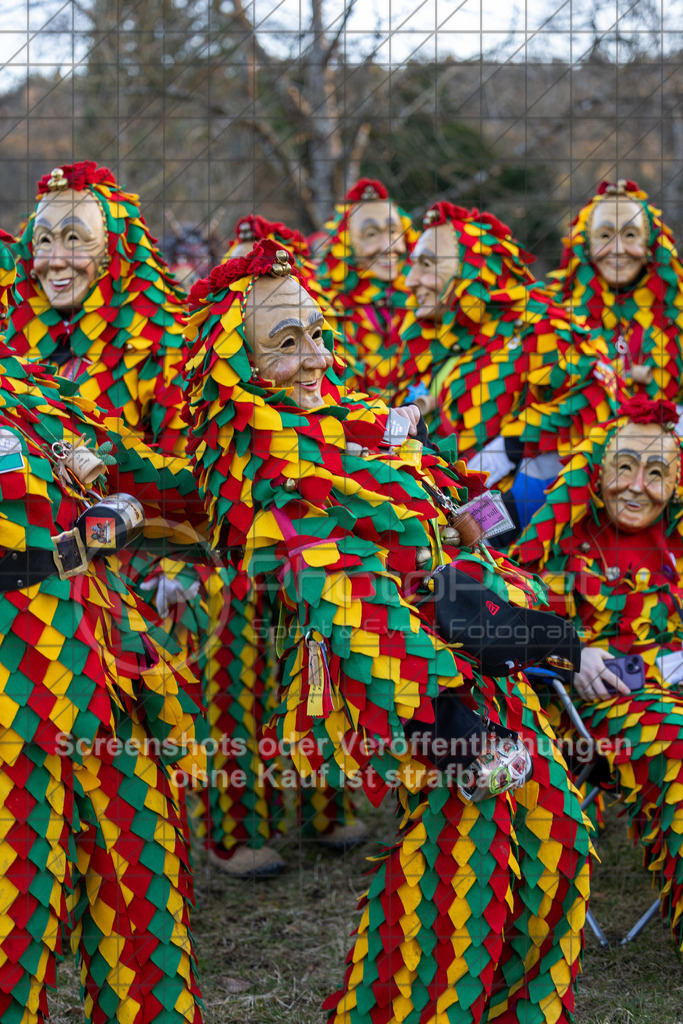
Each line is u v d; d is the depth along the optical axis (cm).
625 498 289
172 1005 217
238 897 328
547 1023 228
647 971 276
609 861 343
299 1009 258
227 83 728
